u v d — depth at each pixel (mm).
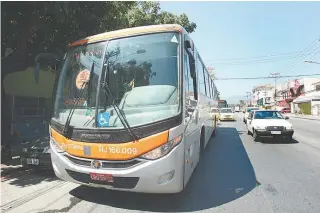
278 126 12211
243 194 5367
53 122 4945
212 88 12219
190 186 5879
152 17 16547
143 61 4605
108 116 4312
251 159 8695
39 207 4762
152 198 5062
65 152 4609
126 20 12430
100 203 4863
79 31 9094
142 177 3988
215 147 11125
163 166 3967
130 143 4035
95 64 4812
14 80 12508
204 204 4832
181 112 4254
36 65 5488
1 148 8406
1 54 8781
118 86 4543
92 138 4277
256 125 12703
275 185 5945
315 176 6656
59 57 5668
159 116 4148
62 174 4738
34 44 9227
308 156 9156
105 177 4168
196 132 5824
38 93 13984
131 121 4188
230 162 8266
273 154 9539
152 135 4004
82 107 4648
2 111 8680
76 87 4906
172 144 4059
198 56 6949
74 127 4512
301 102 58031
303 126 22531
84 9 8719
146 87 4438
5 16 8180
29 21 8227
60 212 4535
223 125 23016
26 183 6188
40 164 6574
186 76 4672
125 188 4137
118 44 4805
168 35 4637
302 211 4527
